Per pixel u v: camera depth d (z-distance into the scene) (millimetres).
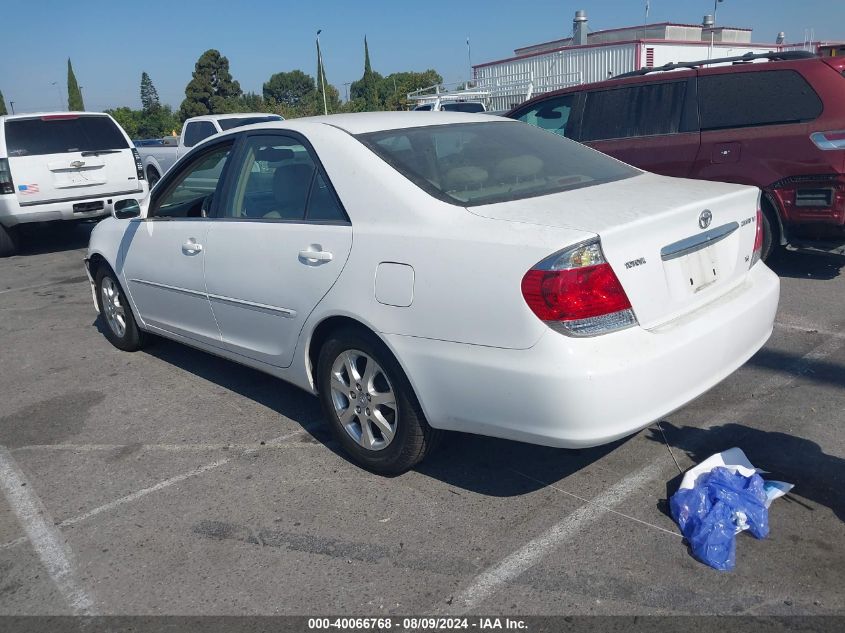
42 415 4730
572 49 21203
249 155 4230
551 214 3057
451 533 3160
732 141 6520
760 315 3453
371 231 3361
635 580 2797
